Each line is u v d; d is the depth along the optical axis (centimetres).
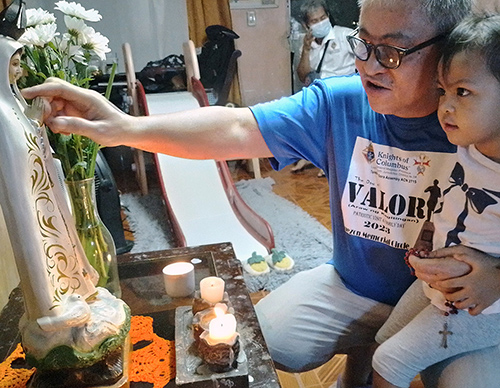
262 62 380
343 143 110
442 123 85
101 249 96
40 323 69
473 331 90
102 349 74
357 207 111
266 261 213
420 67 87
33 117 72
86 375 75
